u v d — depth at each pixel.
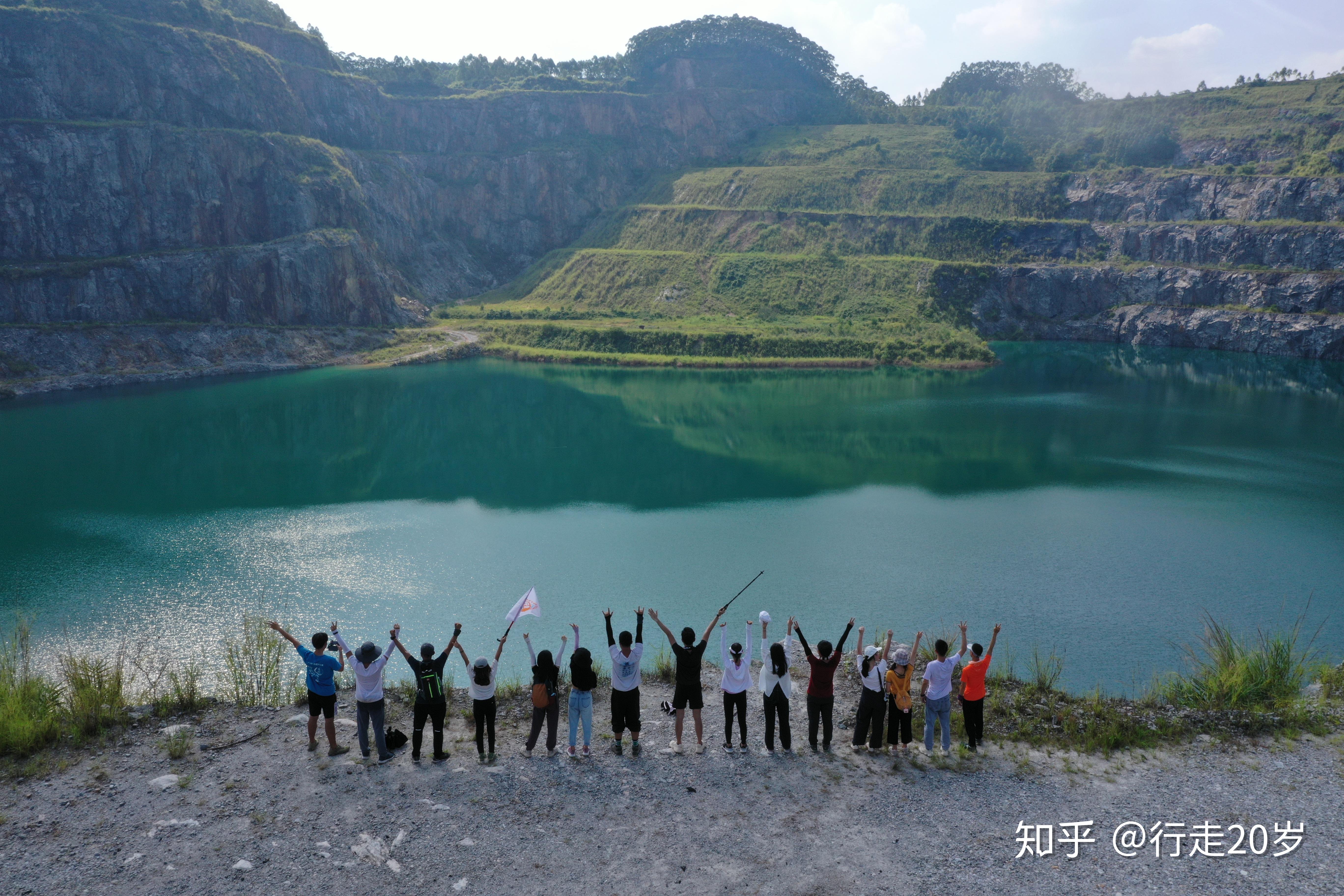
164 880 11.73
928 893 11.81
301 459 66.56
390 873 12.06
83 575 37.97
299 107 168.12
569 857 12.54
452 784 14.52
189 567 39.25
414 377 113.50
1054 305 153.75
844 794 14.43
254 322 126.06
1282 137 159.62
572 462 66.00
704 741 16.59
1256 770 15.50
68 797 13.79
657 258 172.25
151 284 118.62
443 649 30.03
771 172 192.62
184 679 25.94
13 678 17.61
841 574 38.97
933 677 15.59
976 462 64.94
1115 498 53.97
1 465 62.00
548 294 172.38
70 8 141.00
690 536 45.28
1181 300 144.12
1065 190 171.38
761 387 106.44
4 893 11.31
